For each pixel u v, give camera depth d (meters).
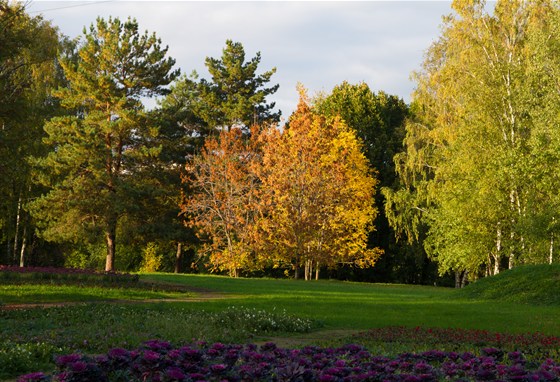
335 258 46.53
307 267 47.00
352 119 58.41
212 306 19.89
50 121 47.50
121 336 12.30
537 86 34.53
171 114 52.31
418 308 21.67
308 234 44.62
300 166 45.03
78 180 44.97
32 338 11.64
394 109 63.16
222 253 47.91
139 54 48.75
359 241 47.91
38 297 21.80
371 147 57.69
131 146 49.09
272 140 46.06
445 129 40.06
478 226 38.00
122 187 44.69
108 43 47.53
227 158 48.00
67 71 46.25
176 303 20.58
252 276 55.88
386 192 46.44
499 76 36.88
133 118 45.81
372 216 49.50
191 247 56.50
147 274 39.06
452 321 17.72
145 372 7.24
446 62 40.47
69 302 21.06
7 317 15.72
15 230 52.81
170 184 50.22
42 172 45.69
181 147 52.72
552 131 31.33
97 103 46.94
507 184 36.91
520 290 26.67
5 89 31.89
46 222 49.19
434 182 41.50
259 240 44.66
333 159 46.47
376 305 22.31
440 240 42.56
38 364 9.53
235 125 59.97
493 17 38.94
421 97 42.28
